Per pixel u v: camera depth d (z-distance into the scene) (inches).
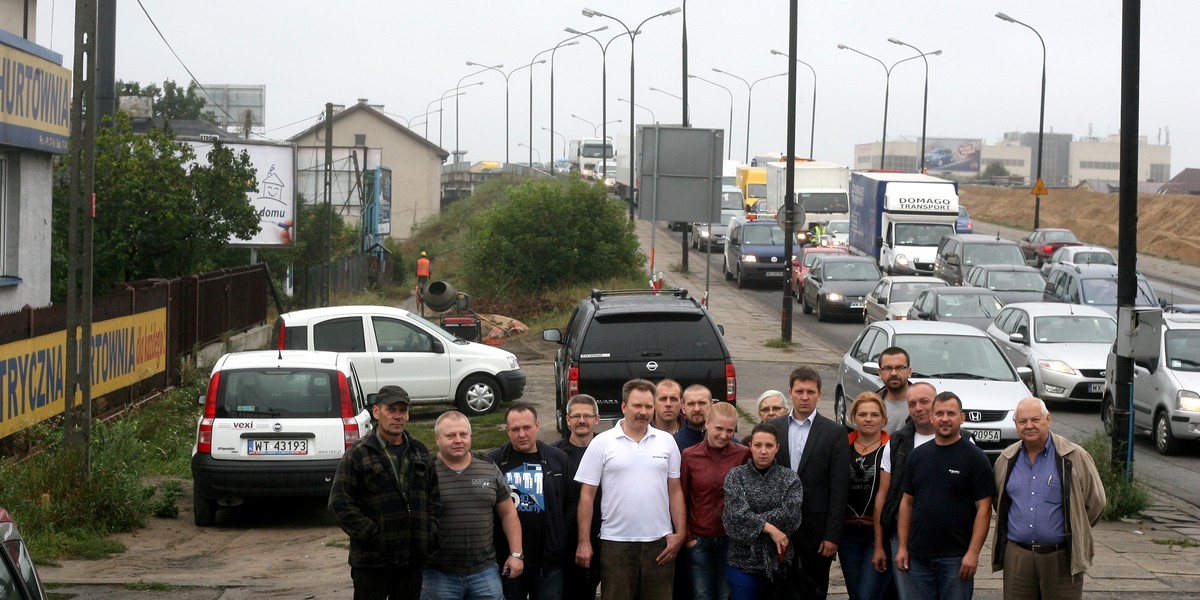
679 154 883.4
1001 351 602.5
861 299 1331.2
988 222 3528.5
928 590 285.1
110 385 666.2
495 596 267.6
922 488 282.8
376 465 259.4
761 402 318.0
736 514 278.7
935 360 595.5
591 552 281.1
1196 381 636.1
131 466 496.4
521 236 1578.5
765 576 282.8
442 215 3056.1
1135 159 515.8
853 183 1905.8
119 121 1011.3
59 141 731.4
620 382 511.2
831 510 289.9
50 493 443.8
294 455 462.9
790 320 1127.0
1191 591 364.8
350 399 475.2
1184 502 527.2
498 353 761.6
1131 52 513.0
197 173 1048.2
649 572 281.7
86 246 468.1
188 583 365.7
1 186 689.0
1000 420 550.3
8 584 165.8
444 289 1227.2
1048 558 277.0
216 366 477.4
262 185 1477.6
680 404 312.2
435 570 266.1
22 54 669.3
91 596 345.1
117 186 975.6
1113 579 379.6
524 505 279.3
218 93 3090.6
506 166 3629.4
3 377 509.4
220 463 460.1
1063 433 697.6
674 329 516.4
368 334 731.4
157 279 807.7
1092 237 2883.9
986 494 280.8
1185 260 2359.7
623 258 1616.6
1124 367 510.0
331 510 258.7
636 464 282.0
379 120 3238.2
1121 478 500.7
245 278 1058.1
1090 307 859.4
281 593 353.7
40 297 730.2
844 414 655.1
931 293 1018.1
